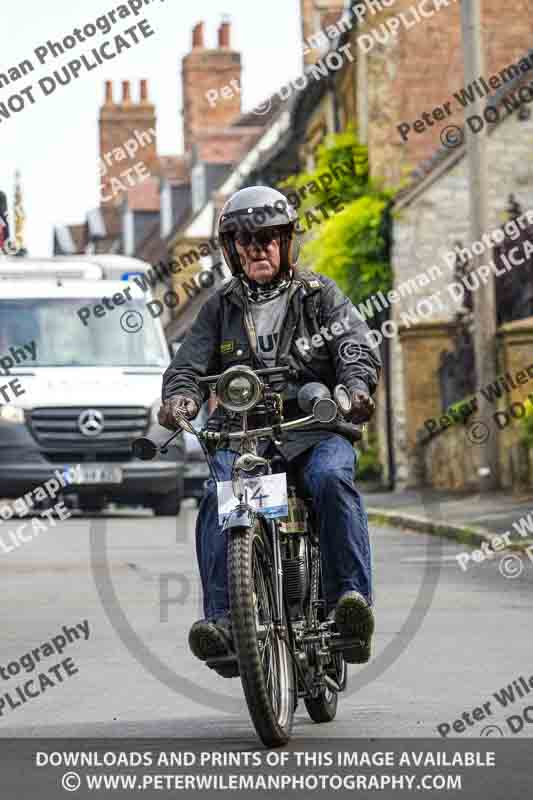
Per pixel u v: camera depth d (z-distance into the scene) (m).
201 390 16.72
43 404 52.84
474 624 25.33
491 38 82.06
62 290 56.06
